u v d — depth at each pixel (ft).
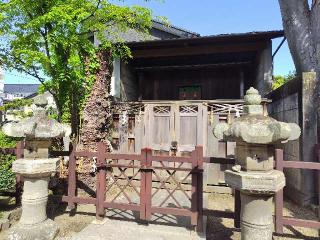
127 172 25.80
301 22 22.48
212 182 23.80
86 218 17.07
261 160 10.96
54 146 22.90
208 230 15.31
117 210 18.62
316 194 18.43
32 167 13.76
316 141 18.58
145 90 41.27
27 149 14.62
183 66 37.40
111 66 28.40
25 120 14.32
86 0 22.43
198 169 14.61
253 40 28.66
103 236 14.30
